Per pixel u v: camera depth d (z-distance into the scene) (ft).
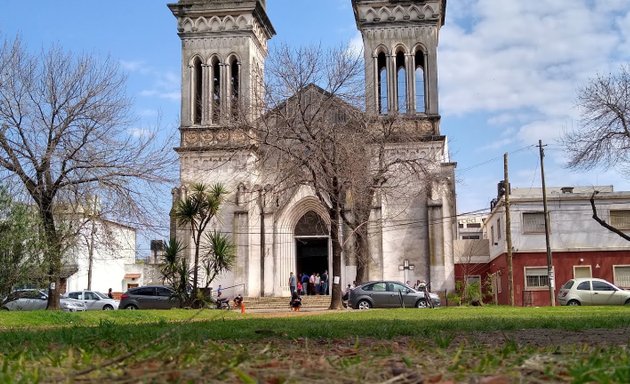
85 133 98.02
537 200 165.68
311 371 14.84
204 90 168.86
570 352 20.58
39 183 95.09
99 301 151.64
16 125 94.22
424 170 138.31
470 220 295.07
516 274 163.43
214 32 170.09
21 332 35.65
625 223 163.02
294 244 163.94
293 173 122.01
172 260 116.47
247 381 12.87
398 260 156.87
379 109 160.45
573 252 163.73
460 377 14.64
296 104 123.54
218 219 152.66
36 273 78.54
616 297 132.46
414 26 167.02
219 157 163.22
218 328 37.52
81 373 14.07
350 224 126.72
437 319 51.65
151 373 14.02
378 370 15.31
